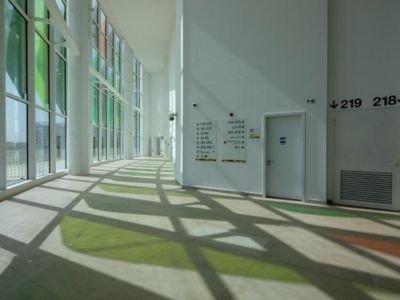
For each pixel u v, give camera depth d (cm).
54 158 800
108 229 351
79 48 897
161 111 2222
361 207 470
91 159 1189
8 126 554
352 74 473
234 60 572
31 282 217
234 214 424
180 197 547
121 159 1714
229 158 585
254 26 548
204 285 214
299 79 504
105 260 259
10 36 561
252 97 553
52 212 430
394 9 441
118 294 201
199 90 622
